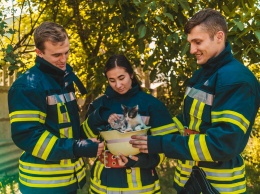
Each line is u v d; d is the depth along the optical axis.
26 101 2.02
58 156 2.04
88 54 5.60
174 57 3.63
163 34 3.46
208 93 1.92
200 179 1.98
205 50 1.93
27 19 6.30
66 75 2.26
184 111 2.13
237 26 2.71
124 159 2.15
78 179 2.29
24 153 2.26
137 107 2.10
